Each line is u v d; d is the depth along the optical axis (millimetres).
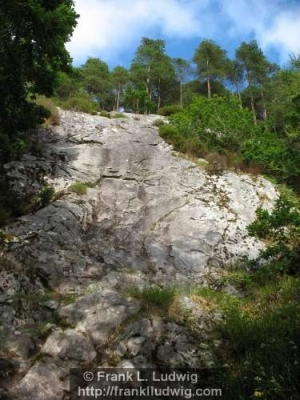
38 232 9867
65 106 21203
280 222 9812
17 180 12328
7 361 5961
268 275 9328
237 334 6684
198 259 10484
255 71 44625
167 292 7652
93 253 9852
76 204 11719
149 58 48812
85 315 7000
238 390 5492
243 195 13797
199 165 15773
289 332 6445
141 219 11992
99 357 6258
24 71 10734
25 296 7531
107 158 14977
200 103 19953
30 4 9102
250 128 18422
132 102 41625
